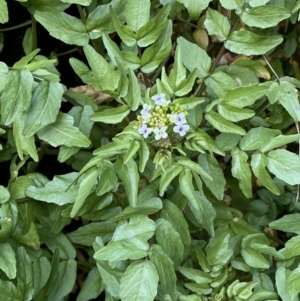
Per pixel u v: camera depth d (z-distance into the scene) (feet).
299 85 1.39
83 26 1.36
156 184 1.33
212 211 1.35
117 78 1.29
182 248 1.28
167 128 1.27
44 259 1.40
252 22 1.32
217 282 1.30
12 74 1.24
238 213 1.48
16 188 1.38
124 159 1.24
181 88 1.30
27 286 1.31
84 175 1.27
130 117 1.36
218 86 1.36
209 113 1.30
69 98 1.37
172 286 1.25
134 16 1.31
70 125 1.31
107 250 1.22
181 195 1.36
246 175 1.32
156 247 1.24
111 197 1.35
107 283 1.29
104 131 1.49
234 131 1.29
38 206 1.43
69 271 1.41
